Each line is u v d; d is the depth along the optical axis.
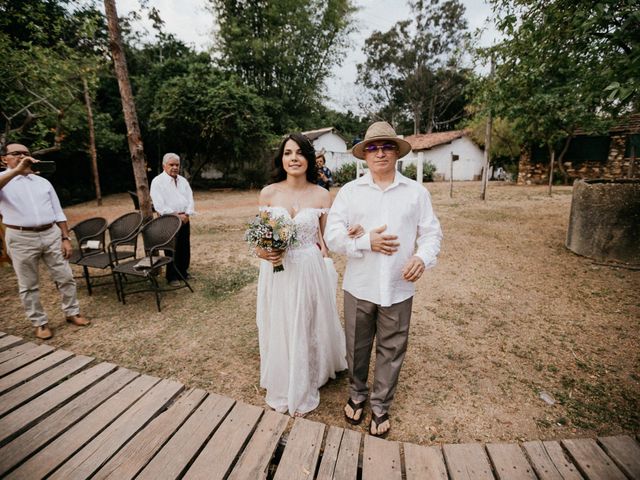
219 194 17.72
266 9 21.77
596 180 6.13
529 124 11.45
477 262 5.48
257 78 23.19
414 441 2.12
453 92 34.94
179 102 16.00
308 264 2.28
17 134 6.69
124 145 17.98
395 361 2.06
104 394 2.24
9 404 2.15
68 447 1.83
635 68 3.29
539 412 2.34
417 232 2.05
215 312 3.87
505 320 3.61
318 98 25.55
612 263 5.17
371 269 1.95
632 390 2.53
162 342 3.27
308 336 2.31
